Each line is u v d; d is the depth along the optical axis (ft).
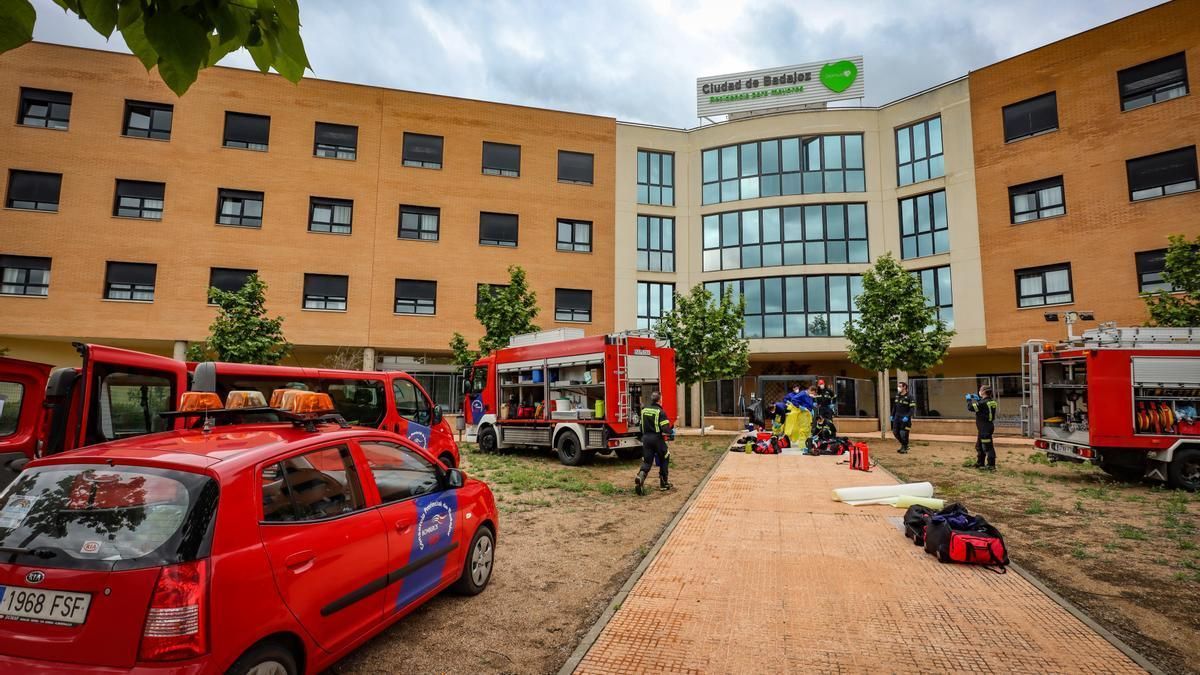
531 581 18.25
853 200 83.51
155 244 72.43
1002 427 71.20
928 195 79.61
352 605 11.61
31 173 70.74
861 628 14.42
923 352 60.08
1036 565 19.79
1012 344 71.00
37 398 21.52
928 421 73.10
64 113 72.38
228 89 76.74
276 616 9.67
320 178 78.84
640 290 90.63
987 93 75.05
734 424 79.25
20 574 8.57
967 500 30.83
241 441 11.41
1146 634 14.42
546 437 47.57
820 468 41.04
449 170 84.23
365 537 12.15
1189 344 35.55
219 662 8.53
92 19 5.22
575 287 87.66
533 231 86.84
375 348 79.97
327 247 78.13
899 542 22.04
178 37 5.20
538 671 12.57
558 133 89.71
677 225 92.38
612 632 14.25
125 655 8.05
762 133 88.48
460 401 82.74
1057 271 68.90
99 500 9.32
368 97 81.87
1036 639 13.79
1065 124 69.15
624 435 43.93
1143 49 65.31
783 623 14.73
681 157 93.61
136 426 22.02
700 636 13.99
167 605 8.24
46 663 8.15
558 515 27.55
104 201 71.61
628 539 23.26
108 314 70.33
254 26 5.71
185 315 72.28
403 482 14.43
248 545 9.51
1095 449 36.50
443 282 82.07
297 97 79.15
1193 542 22.56
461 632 14.46
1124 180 65.36
